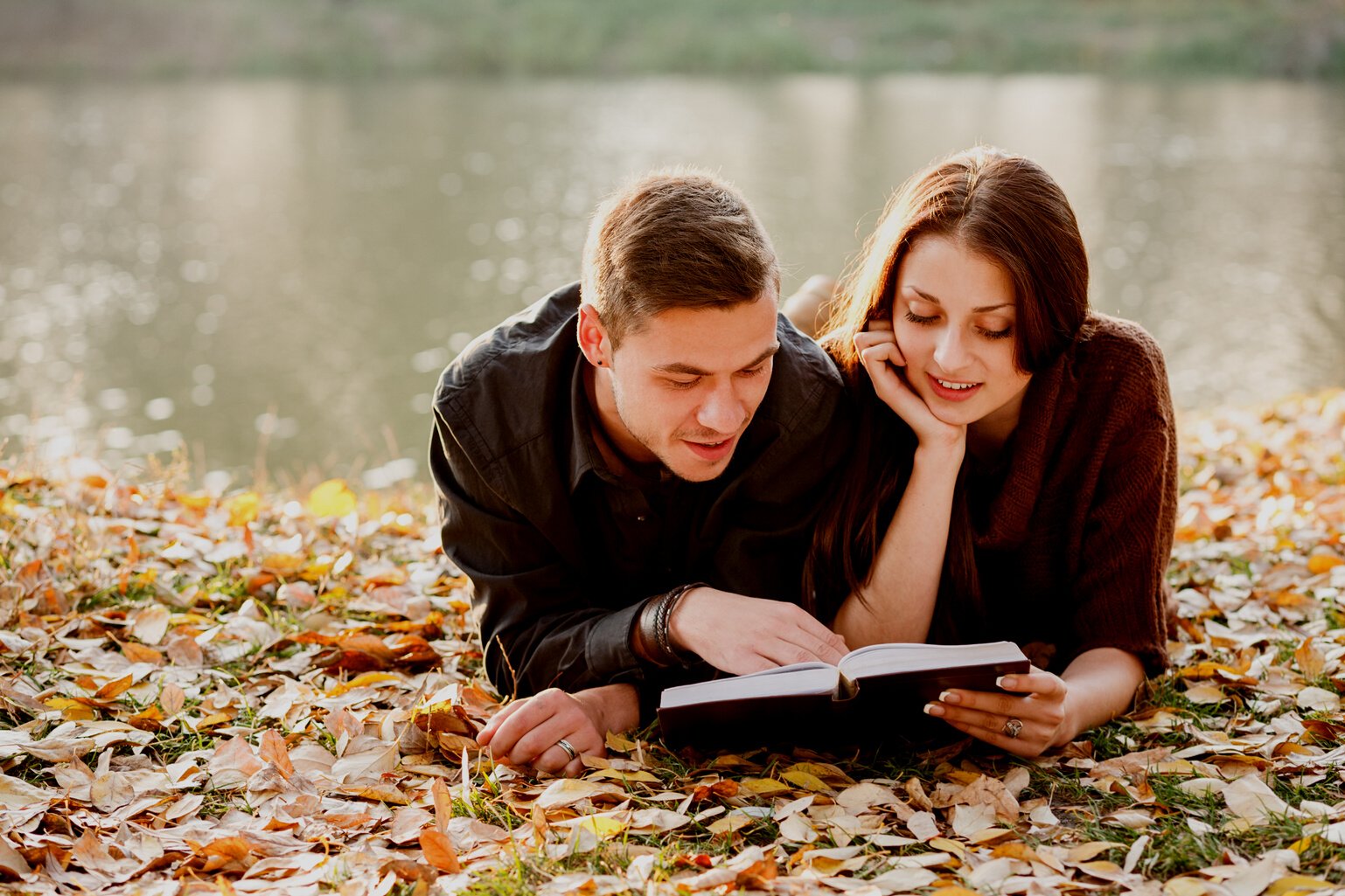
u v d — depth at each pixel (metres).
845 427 2.39
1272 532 3.50
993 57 66.19
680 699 2.04
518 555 2.40
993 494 2.46
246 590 3.03
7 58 64.38
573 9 70.00
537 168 36.62
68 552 3.08
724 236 1.99
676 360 2.02
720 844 1.89
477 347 2.39
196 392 15.80
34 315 20.77
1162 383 2.40
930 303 2.20
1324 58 62.12
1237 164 32.50
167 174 37.47
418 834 1.90
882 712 2.11
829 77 63.34
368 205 31.75
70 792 2.01
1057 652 2.54
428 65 66.31
